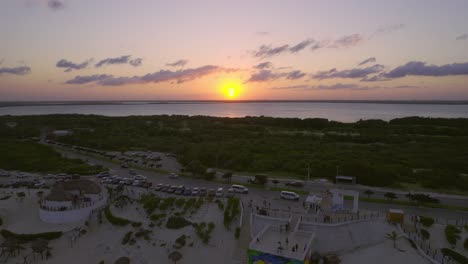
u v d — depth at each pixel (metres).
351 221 55.19
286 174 90.75
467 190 76.25
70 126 194.25
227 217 58.91
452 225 55.06
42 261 52.56
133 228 59.91
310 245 47.47
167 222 60.22
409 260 47.75
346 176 82.56
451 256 47.00
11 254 54.06
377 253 50.09
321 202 62.72
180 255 50.25
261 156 107.81
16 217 66.62
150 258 52.22
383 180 80.19
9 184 86.19
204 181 85.31
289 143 129.62
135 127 185.25
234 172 94.62
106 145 135.25
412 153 110.50
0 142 137.25
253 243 47.28
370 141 136.88
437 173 84.44
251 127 180.50
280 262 44.34
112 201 71.25
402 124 188.62
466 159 100.00
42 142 147.25
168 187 78.19
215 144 125.56
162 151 130.62
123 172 97.44
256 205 64.62
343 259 49.75
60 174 93.50
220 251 52.38
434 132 156.62
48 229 61.28
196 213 63.00
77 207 65.88
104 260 52.62
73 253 54.62
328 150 114.62
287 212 59.62
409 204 65.25
